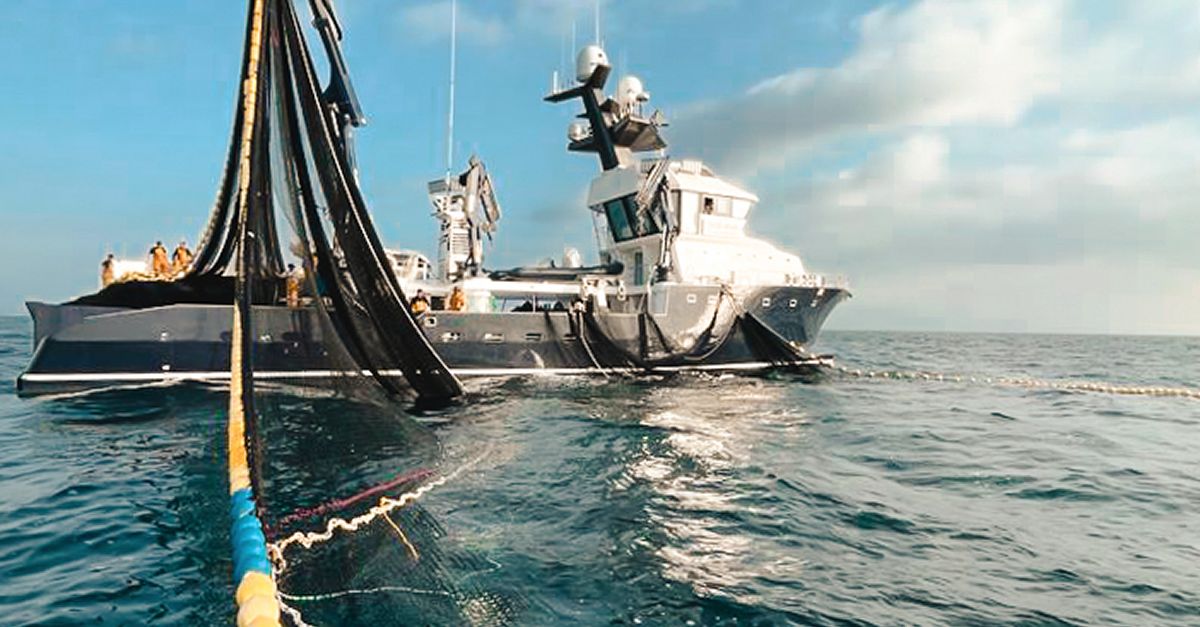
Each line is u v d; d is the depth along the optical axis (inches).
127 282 727.1
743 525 320.2
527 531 298.7
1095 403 862.5
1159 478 442.9
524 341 907.4
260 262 461.4
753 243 1155.9
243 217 397.4
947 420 685.9
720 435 556.4
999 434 607.5
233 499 261.3
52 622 211.6
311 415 415.5
